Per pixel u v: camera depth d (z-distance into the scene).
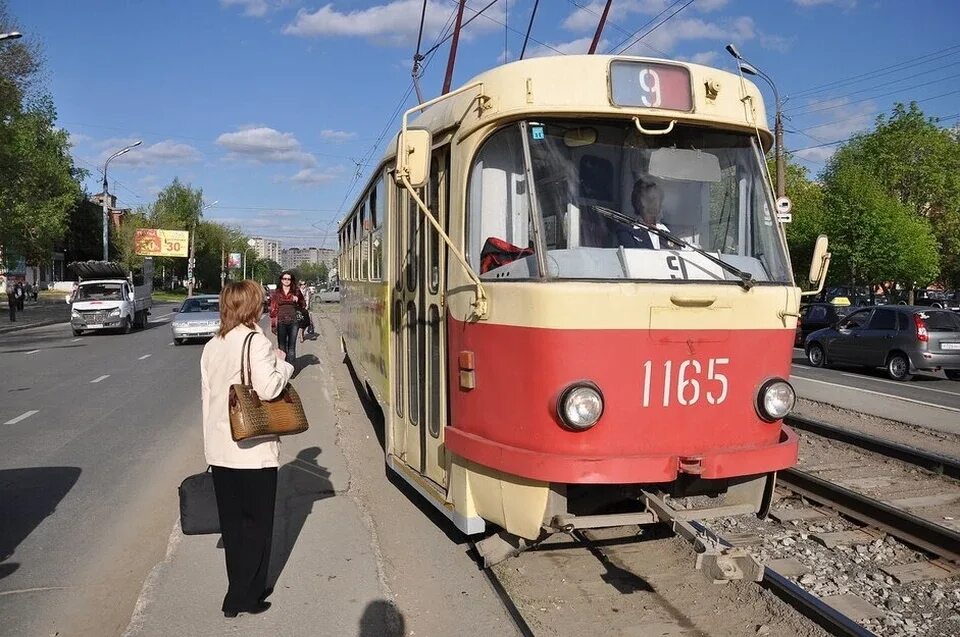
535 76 4.72
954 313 17.55
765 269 4.98
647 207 4.79
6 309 48.78
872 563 5.78
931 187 43.59
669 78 4.85
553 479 4.35
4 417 11.34
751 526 6.66
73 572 5.45
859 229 36.38
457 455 5.14
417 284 6.03
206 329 23.33
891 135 44.22
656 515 4.67
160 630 4.27
